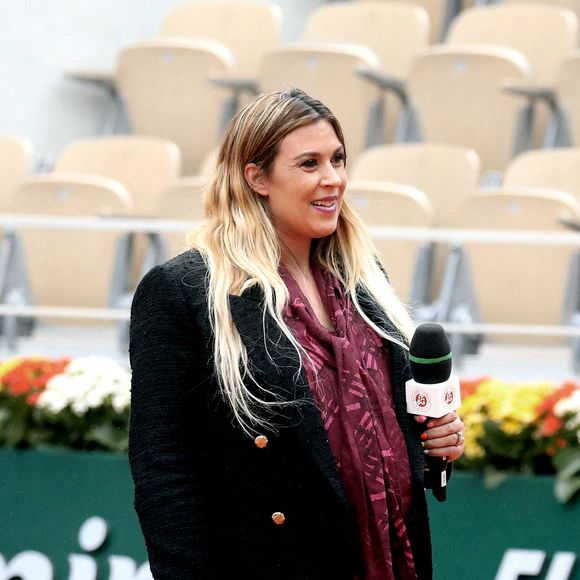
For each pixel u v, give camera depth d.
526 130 24.64
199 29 29.02
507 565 13.55
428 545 8.22
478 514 13.64
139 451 7.85
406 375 8.38
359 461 7.84
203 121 26.55
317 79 25.70
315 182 8.05
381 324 8.48
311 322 8.06
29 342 21.19
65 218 22.09
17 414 15.08
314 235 8.17
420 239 18.55
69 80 28.44
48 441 15.12
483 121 24.88
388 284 8.71
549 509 13.48
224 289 7.96
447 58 25.16
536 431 13.62
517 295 20.25
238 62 28.56
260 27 28.61
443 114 25.14
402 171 23.09
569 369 19.00
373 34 28.14
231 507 7.88
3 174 25.39
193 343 7.95
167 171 24.48
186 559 7.66
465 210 20.97
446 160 22.84
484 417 13.82
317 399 7.89
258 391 7.76
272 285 8.02
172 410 7.85
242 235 8.14
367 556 7.84
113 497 14.77
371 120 25.41
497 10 27.55
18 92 28.16
